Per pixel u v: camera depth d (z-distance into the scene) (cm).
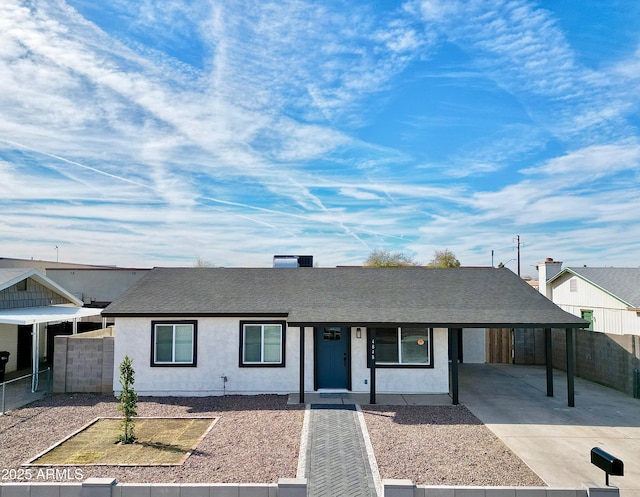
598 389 1633
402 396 1498
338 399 1456
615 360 1623
